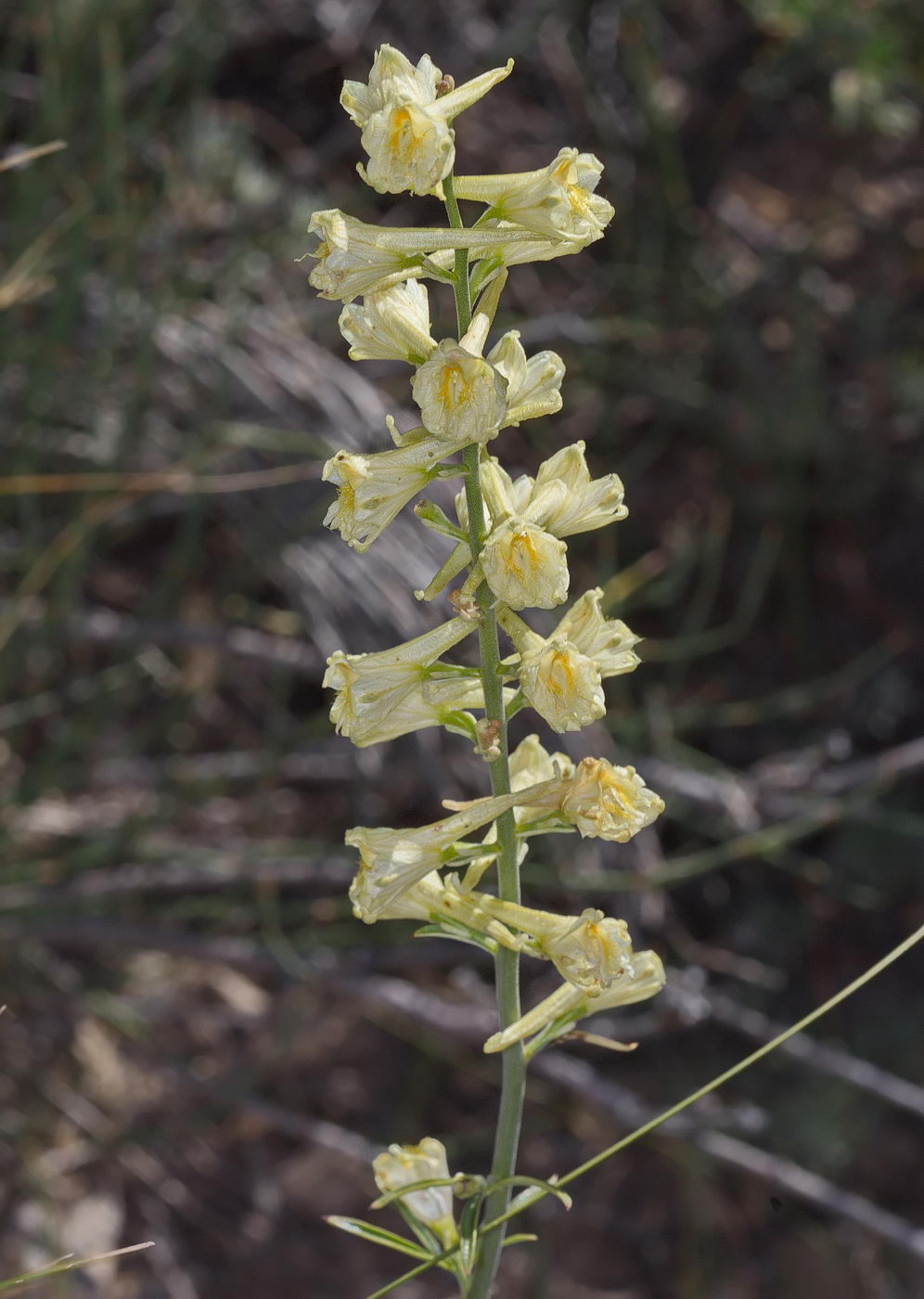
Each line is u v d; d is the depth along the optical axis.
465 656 0.84
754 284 1.28
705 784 0.93
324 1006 1.02
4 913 0.88
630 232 1.26
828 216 1.23
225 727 1.04
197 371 0.94
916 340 1.25
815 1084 0.98
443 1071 1.01
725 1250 0.95
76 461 0.96
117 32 0.99
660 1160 0.99
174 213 1.04
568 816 0.45
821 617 1.15
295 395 0.94
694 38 1.34
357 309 0.45
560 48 1.30
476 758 0.87
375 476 0.44
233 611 0.92
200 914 0.88
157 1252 0.89
